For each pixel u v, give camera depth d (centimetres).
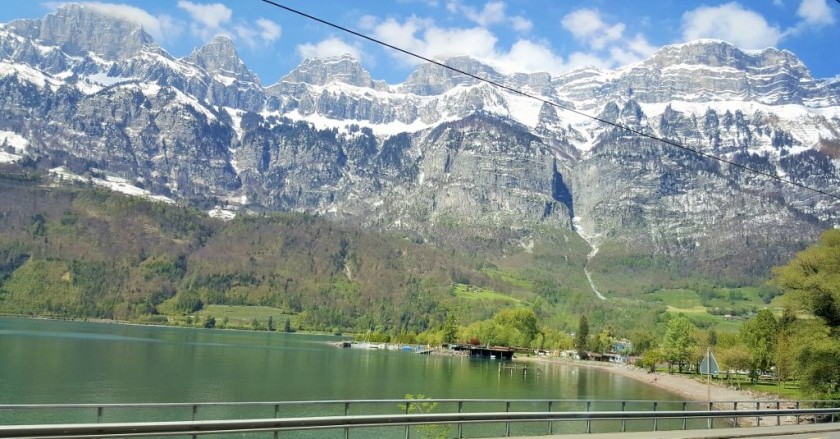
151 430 2878
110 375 13312
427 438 4425
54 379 12188
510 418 3859
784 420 8019
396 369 18650
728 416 4969
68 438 2717
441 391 12700
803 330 8269
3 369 13262
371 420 3384
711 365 5894
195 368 15738
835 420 6225
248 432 3069
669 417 4597
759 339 16200
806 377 8212
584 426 6556
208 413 7519
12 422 6269
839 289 7875
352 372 16725
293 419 3177
